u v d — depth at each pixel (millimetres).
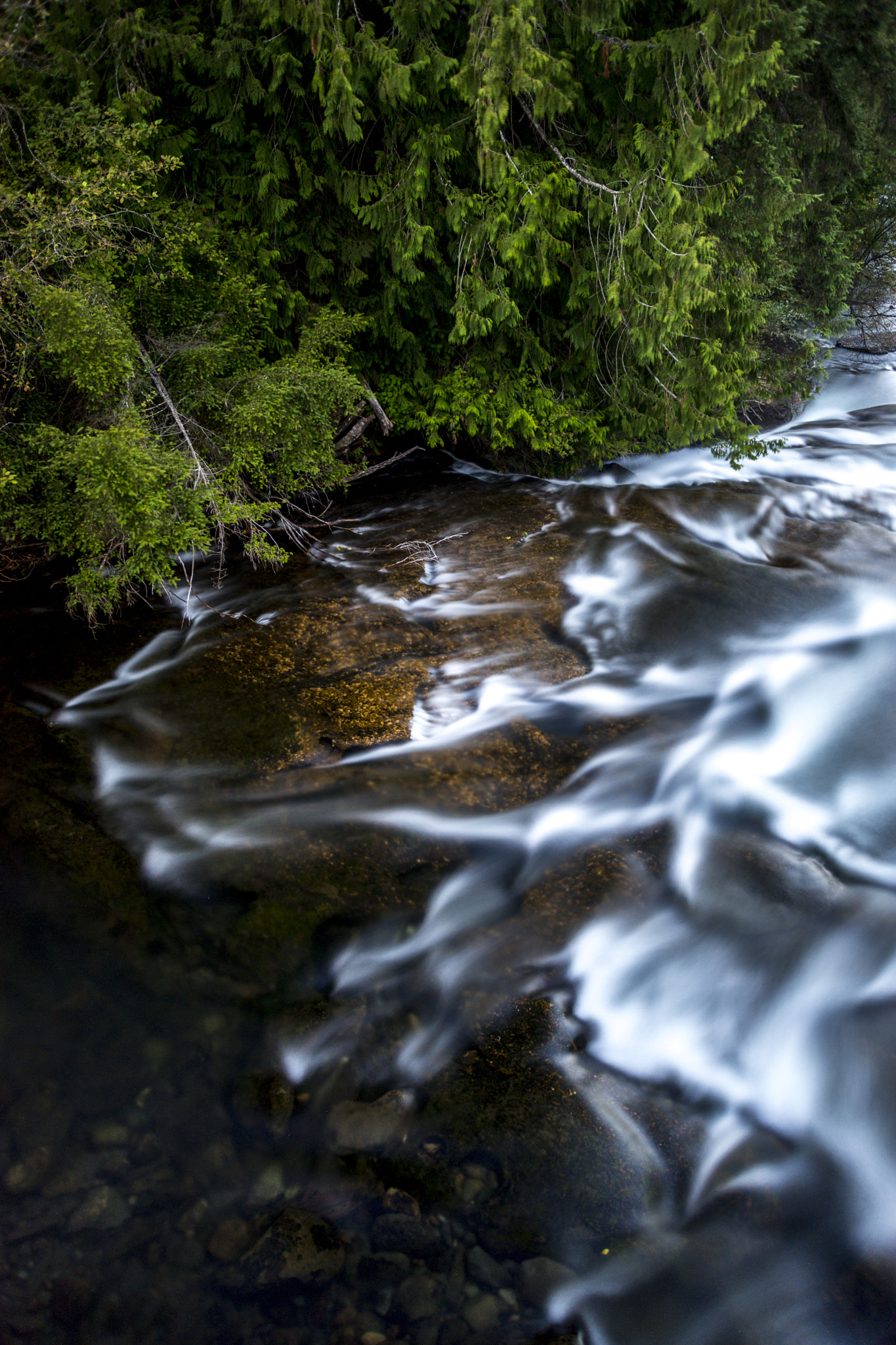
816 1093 3006
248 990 3285
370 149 6727
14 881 3697
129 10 5492
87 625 5664
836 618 5922
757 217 7500
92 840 3906
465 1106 2916
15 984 3275
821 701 5168
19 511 5277
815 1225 2623
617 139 6633
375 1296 2441
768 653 5496
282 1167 2748
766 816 4266
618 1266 2512
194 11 5727
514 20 5141
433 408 7727
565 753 4527
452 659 5266
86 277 4867
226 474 5734
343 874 3734
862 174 9242
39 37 5043
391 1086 2975
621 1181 2719
